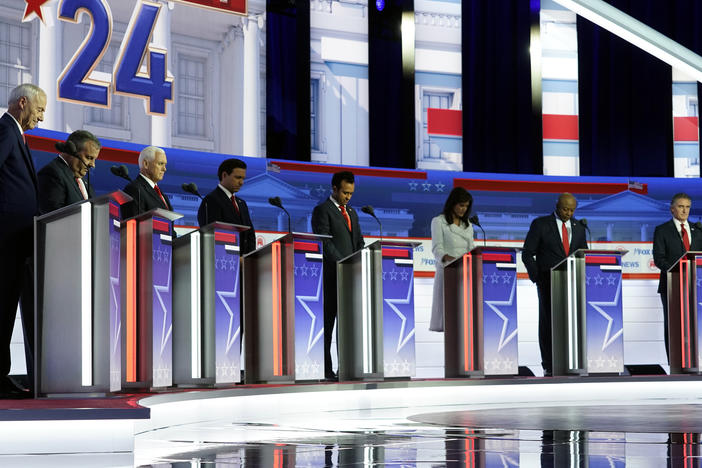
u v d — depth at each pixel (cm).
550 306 1131
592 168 1742
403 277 952
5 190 648
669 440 590
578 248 1181
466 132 1702
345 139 1630
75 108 1313
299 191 1534
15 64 1259
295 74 1555
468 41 1706
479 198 1666
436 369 1476
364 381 925
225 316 792
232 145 1491
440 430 680
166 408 702
